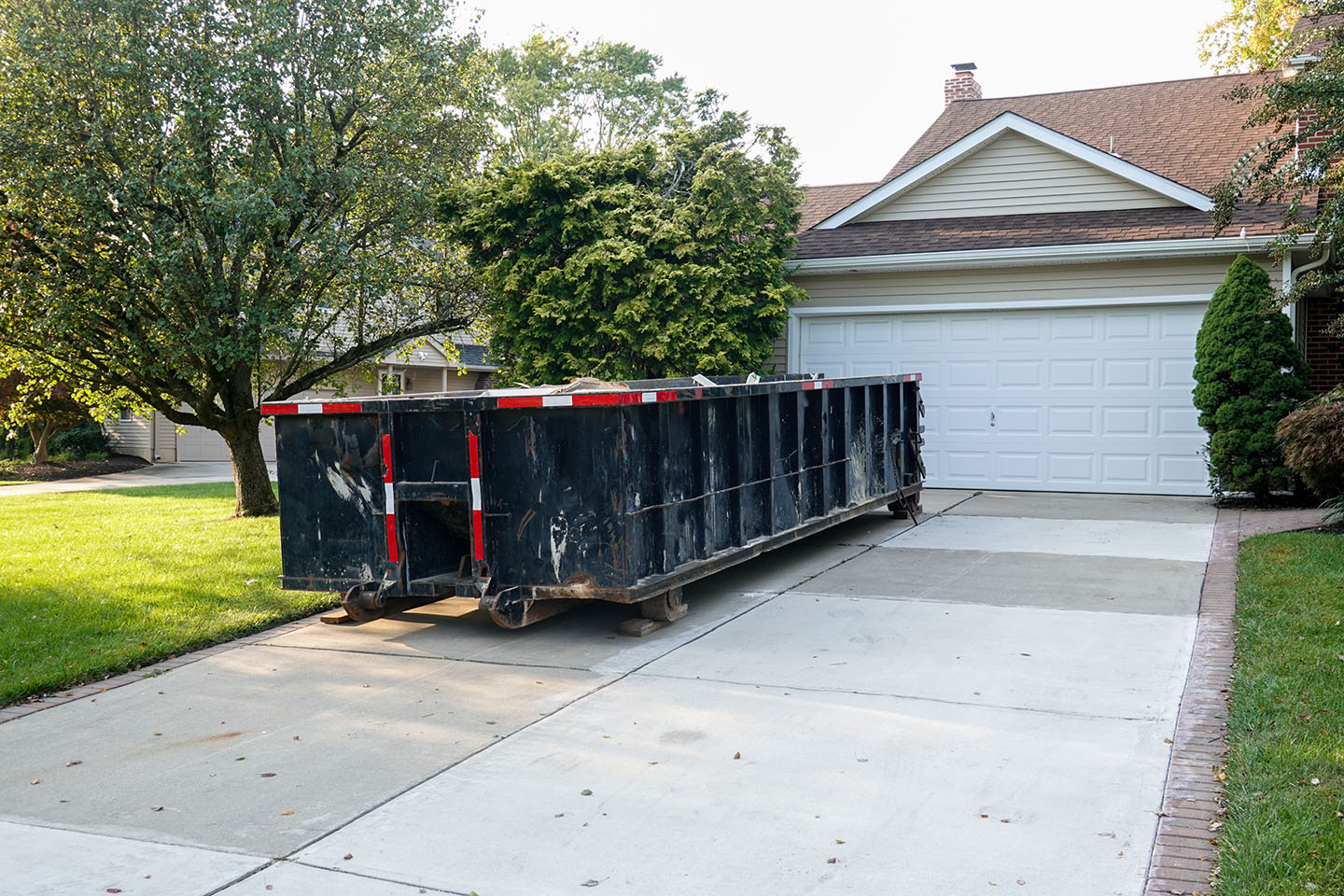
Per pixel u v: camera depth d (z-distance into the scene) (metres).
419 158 13.95
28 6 11.41
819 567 9.31
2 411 20.17
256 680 6.27
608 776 4.60
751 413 8.20
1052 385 14.06
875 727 5.12
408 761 4.85
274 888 3.63
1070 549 9.75
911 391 12.12
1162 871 3.58
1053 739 4.88
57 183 11.34
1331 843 3.59
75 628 7.32
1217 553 9.30
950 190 15.30
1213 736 4.84
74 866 3.82
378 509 7.21
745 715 5.36
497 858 3.83
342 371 14.90
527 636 7.23
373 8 13.15
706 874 3.67
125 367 12.62
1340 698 5.08
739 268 13.43
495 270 13.34
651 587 6.73
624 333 12.68
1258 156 14.81
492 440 6.83
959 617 7.28
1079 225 14.00
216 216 11.45
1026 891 3.47
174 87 12.06
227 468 25.67
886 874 3.63
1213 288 13.10
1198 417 12.90
